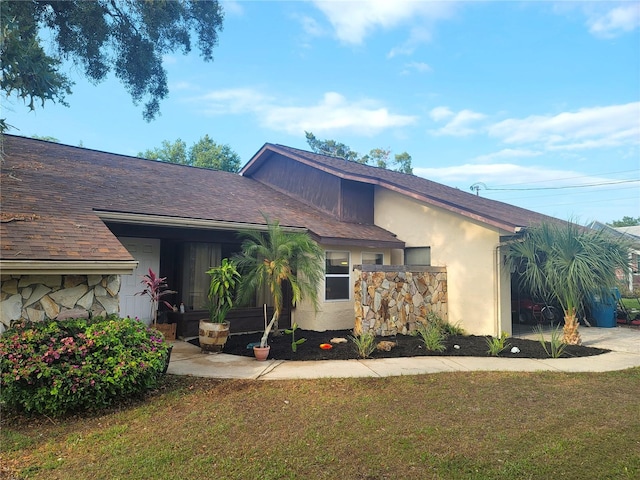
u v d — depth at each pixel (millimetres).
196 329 9633
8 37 6504
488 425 4559
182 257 9883
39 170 9508
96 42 10492
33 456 3885
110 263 5895
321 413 4898
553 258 8695
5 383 4656
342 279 11234
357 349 8234
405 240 12422
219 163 32156
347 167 14109
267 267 8055
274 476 3488
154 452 3912
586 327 11961
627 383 6148
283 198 13719
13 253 5297
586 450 3947
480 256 10445
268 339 9352
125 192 9383
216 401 5297
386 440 4176
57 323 5410
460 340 9508
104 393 4934
